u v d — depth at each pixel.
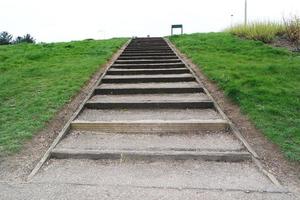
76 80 7.96
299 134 4.71
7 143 4.64
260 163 4.10
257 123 5.12
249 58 10.32
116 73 9.09
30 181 3.75
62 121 5.62
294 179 3.72
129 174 3.95
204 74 8.55
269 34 13.30
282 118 5.28
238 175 3.88
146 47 14.66
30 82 7.98
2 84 7.86
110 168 4.14
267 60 9.82
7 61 11.02
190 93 7.28
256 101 6.02
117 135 5.25
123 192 3.48
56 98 6.55
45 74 8.81
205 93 7.06
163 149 4.57
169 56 11.61
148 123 5.37
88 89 7.52
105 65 10.20
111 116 5.91
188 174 3.93
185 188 3.56
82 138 5.10
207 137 5.05
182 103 6.34
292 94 6.32
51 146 4.65
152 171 4.04
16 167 4.07
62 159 4.44
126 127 5.40
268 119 5.24
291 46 12.05
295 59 9.74
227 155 4.30
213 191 3.49
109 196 3.40
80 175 3.93
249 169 4.04
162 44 15.66
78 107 6.33
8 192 3.49
